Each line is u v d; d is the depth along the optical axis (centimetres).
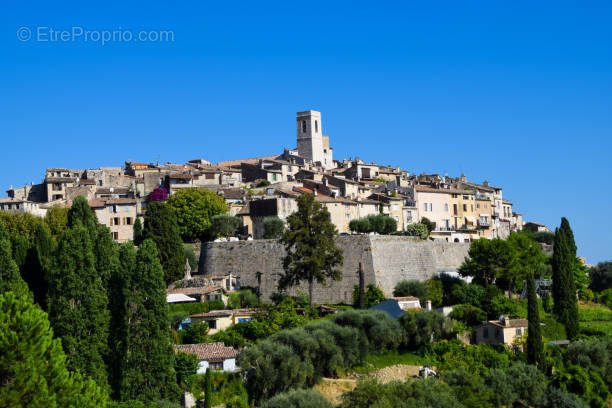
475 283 14875
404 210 19650
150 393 9100
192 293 12825
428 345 12244
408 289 14150
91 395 7369
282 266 14512
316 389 10544
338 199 18162
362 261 14388
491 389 10781
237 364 10294
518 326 12750
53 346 7038
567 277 14375
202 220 16788
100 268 10412
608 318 15475
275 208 16500
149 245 9662
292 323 11875
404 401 9762
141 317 9331
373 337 11738
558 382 11412
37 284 11538
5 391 6356
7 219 15262
